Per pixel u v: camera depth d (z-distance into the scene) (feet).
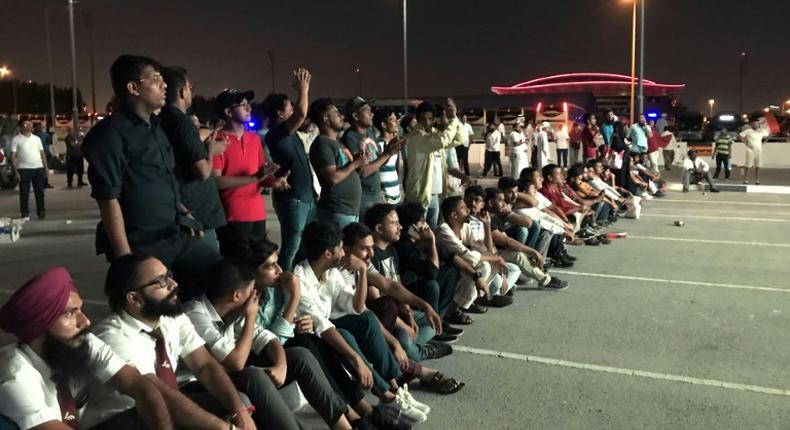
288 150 18.02
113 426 9.16
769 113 60.39
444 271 18.88
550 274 26.05
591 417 13.60
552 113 105.09
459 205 19.85
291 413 10.83
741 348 17.62
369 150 21.56
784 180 63.93
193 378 11.30
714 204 48.29
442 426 13.19
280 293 13.16
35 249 30.19
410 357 15.58
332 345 12.92
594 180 38.63
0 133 58.34
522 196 25.84
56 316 8.19
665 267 27.32
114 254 11.67
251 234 16.90
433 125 24.53
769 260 28.68
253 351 11.78
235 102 16.42
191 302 11.39
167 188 12.37
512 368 16.28
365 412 12.79
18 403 7.89
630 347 17.71
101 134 11.54
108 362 8.87
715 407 14.07
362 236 14.11
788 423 13.35
